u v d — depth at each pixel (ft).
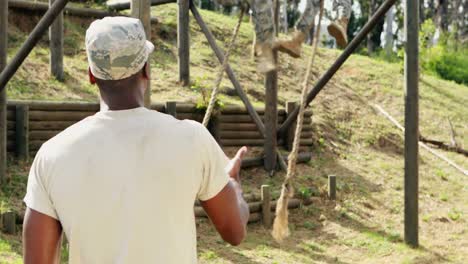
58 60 39.14
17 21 44.27
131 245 7.19
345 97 53.01
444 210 38.01
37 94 36.45
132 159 7.31
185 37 44.04
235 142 39.99
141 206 7.23
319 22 13.56
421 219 36.22
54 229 7.41
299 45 14.89
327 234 33.24
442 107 56.44
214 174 7.58
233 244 7.95
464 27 134.41
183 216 7.39
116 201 7.23
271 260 28.58
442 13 116.67
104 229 7.23
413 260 30.37
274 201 34.73
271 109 38.55
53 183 7.31
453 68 74.43
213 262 27.48
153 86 42.93
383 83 57.41
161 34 52.31
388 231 34.09
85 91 38.78
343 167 42.19
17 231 26.84
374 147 46.55
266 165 38.60
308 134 43.24
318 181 38.86
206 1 109.91
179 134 7.47
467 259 31.04
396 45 122.52
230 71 38.63
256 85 48.34
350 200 37.35
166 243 7.27
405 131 32.24
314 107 49.44
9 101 31.89
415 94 31.91
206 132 7.67
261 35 14.66
